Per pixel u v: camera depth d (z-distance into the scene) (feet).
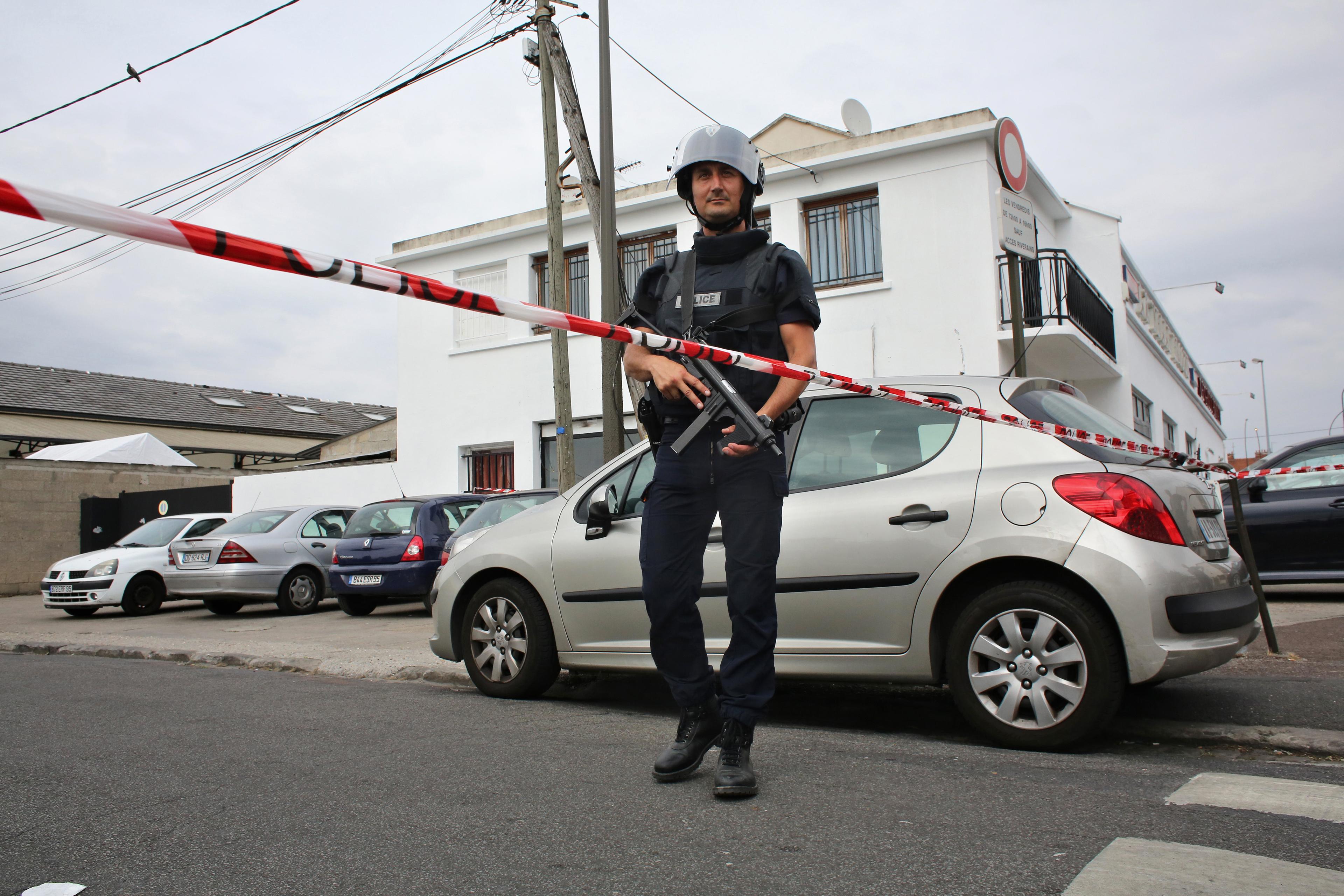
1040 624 11.53
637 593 14.84
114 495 62.13
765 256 10.06
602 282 27.25
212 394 106.83
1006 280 40.70
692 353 8.76
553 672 15.92
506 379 52.70
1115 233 47.98
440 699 16.26
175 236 4.93
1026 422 12.51
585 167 30.78
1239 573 12.35
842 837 8.23
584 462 50.49
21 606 49.14
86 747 13.00
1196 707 12.78
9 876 8.05
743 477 9.71
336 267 5.77
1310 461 26.50
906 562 12.49
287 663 20.98
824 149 43.37
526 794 9.90
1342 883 6.93
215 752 12.47
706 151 10.18
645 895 7.15
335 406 121.90
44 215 4.32
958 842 8.02
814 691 16.05
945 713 14.33
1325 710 12.32
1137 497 11.45
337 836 8.81
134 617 40.40
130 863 8.32
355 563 35.32
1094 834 8.15
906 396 11.85
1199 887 6.89
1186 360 73.72
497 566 16.43
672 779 10.15
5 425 81.35
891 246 41.93
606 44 27.78
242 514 41.37
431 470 54.85
